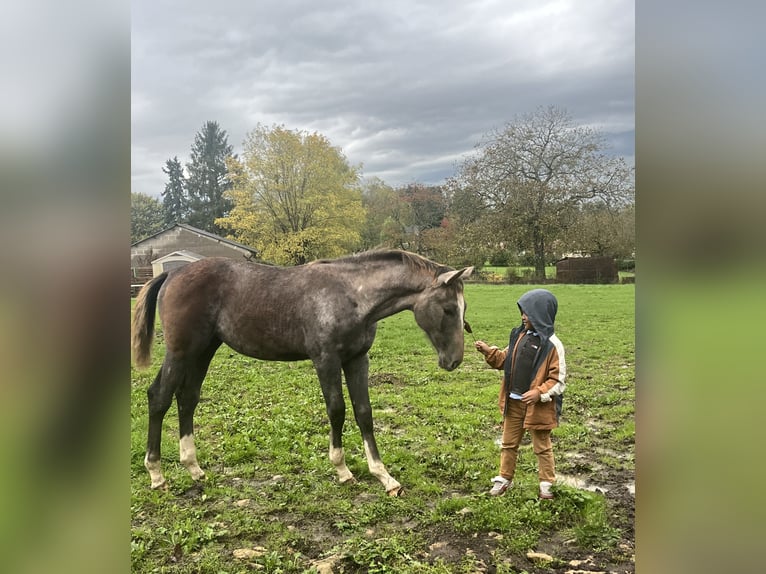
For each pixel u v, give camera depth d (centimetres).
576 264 2559
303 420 548
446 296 381
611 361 878
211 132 4641
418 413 585
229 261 427
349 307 389
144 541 313
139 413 578
